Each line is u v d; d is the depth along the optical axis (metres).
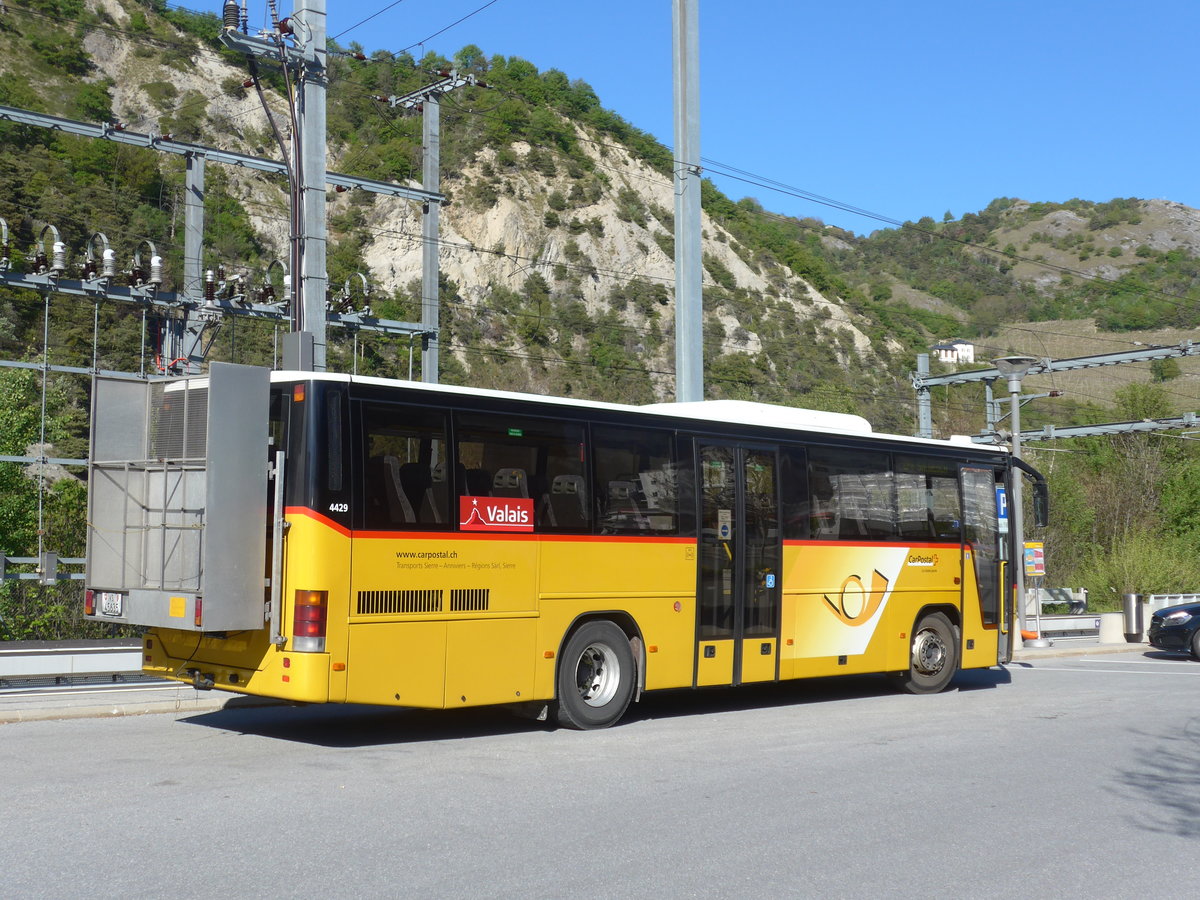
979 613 16.69
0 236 21.17
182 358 22.16
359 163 84.56
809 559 14.18
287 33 17.48
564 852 6.80
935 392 74.50
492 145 93.62
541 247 86.56
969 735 11.95
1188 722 13.24
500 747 10.53
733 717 13.15
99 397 10.48
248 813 7.54
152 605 9.83
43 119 21.05
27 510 25.30
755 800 8.44
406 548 10.23
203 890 5.81
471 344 71.00
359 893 5.84
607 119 106.62
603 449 12.06
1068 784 9.40
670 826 7.55
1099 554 40.38
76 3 89.75
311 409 9.86
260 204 76.88
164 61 89.31
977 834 7.59
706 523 12.99
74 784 8.28
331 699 9.62
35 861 6.27
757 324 80.81
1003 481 17.31
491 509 10.95
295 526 9.76
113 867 6.18
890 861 6.84
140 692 13.02
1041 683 17.78
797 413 14.59
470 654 10.66
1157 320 132.62
